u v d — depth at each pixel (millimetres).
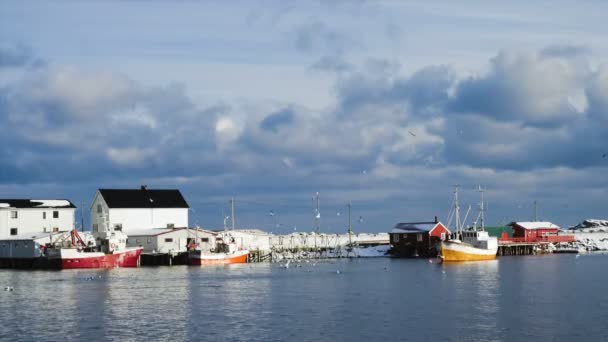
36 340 60125
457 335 61469
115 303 80750
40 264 136375
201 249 151625
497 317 70062
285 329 64375
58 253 133500
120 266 138625
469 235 162750
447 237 185375
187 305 79125
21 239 141125
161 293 90562
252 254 166375
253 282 106438
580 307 76500
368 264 154875
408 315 71688
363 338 60469
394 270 132250
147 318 70250
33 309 76188
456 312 73375
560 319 68750
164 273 123750
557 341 59125
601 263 155125
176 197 162750
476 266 143750
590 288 95625
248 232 198500
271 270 133000
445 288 96500
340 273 124938
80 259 134125
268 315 72000
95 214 159000
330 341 59375
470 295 88000
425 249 190500
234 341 59375
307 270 133250
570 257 189000
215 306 78312
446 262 155000
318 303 80750
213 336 61375
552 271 128125
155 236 148625
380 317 70562
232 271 129625
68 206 157125
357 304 80000
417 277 115062
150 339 60344
